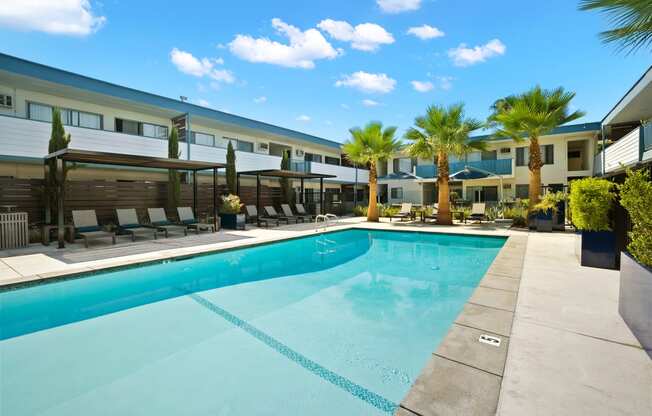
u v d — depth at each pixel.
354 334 4.17
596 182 6.18
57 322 4.57
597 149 18.95
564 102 12.00
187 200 14.91
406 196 27.64
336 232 13.05
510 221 15.79
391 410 2.73
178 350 3.77
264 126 20.86
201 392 2.99
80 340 4.05
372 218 17.05
